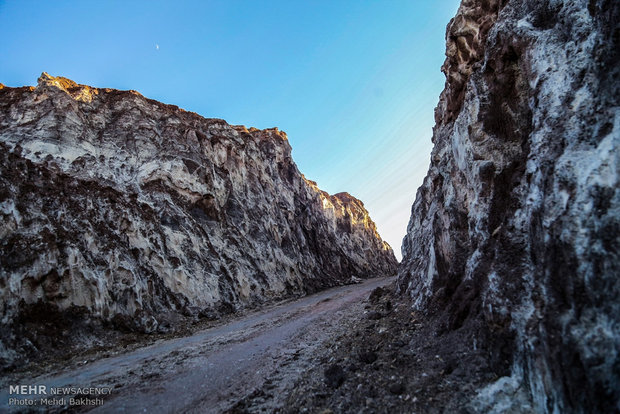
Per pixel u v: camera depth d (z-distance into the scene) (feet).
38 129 60.49
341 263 159.53
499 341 18.63
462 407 16.47
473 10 41.01
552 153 18.56
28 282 40.09
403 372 21.63
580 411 12.76
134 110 80.02
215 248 76.64
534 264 17.89
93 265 48.78
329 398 20.56
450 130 46.73
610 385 12.30
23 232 43.55
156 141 77.82
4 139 57.06
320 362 27.61
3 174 46.55
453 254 32.99
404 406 17.83
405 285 49.42
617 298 13.20
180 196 75.46
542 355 15.08
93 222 55.01
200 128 95.76
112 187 62.85
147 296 54.24
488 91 28.66
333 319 46.39
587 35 20.06
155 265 59.93
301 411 19.53
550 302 15.53
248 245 90.02
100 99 78.59
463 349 21.31
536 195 18.65
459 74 44.34
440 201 39.99
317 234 152.76
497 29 28.02
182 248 67.00
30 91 68.13
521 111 25.54
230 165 99.96
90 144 66.03
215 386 25.22
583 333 13.52
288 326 46.88
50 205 50.39
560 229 15.92
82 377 29.68
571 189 16.33
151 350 39.22
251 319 59.16
